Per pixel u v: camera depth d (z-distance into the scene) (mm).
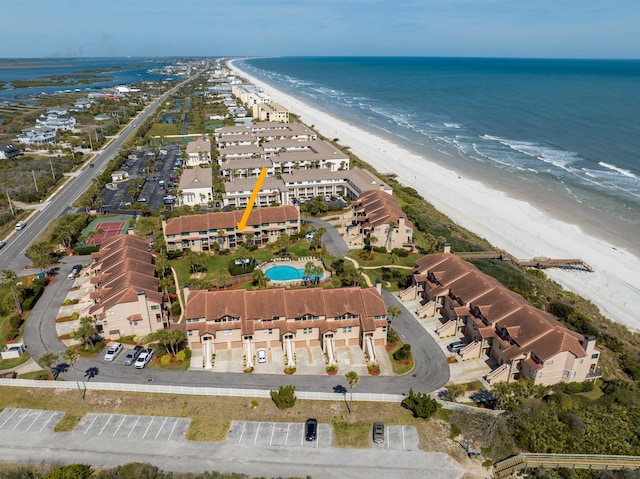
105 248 121625
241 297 92812
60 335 97312
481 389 82375
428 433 72250
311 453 68562
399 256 132375
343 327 91938
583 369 81375
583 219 161125
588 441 70375
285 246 131000
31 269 127750
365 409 77250
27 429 73062
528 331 84375
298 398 79500
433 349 93500
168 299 107000
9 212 168000
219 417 75500
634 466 66250
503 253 133750
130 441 70688
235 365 88188
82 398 79500
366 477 64688
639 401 79188
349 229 148000
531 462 66562
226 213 136625
